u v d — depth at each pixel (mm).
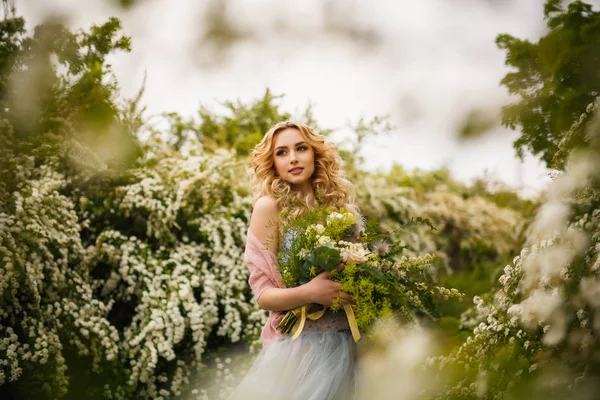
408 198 5605
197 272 3582
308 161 2389
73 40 2613
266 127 5621
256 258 2229
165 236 3656
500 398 1974
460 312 4871
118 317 3537
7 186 3062
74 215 3344
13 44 2514
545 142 2123
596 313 1795
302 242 2135
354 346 2188
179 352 3535
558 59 1073
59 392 2918
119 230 3689
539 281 2141
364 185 5008
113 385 3182
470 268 5801
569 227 2027
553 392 1713
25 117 3053
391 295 2086
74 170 3684
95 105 3311
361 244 2172
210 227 3730
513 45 1438
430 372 2240
